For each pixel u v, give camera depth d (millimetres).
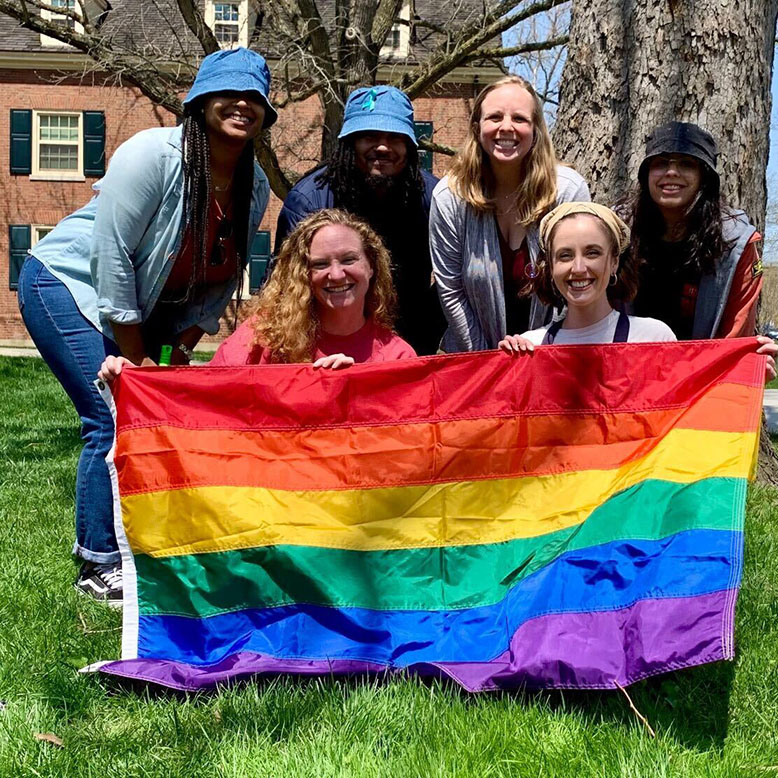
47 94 27109
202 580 3568
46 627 3777
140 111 27188
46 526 5320
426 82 13102
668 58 5898
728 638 2850
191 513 3609
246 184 4238
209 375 3768
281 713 3043
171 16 16359
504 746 2836
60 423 9328
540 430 3736
